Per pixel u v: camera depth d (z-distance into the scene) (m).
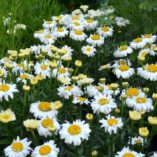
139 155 1.30
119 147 1.40
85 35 1.93
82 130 1.33
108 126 1.37
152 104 1.57
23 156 1.32
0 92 1.50
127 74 1.67
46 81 1.72
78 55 1.93
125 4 2.24
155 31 1.98
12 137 1.47
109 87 1.60
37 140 1.39
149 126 1.52
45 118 1.39
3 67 1.73
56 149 1.30
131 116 1.38
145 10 2.12
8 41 2.03
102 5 2.17
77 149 1.36
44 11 2.25
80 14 2.13
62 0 2.48
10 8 2.25
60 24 2.09
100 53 1.93
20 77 1.64
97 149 1.41
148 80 1.70
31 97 1.56
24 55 1.73
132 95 1.52
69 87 1.57
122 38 2.10
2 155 1.44
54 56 1.74
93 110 1.54
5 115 1.43
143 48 1.87
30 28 2.16
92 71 1.90
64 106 1.58
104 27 1.98
